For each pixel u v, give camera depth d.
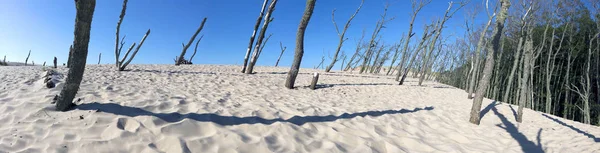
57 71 9.06
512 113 9.85
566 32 21.95
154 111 4.63
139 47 11.88
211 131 4.01
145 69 13.18
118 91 6.06
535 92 24.64
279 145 3.88
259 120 4.75
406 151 4.40
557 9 19.50
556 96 24.67
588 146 5.54
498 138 6.08
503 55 28.16
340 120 5.54
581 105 22.80
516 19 17.50
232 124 4.43
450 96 14.23
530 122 8.65
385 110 7.36
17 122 3.88
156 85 8.12
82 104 4.66
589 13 20.95
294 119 5.12
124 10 12.08
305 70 21.42
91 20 4.14
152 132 3.77
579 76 23.03
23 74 7.98
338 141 4.39
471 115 7.61
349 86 12.95
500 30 7.23
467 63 28.72
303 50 10.89
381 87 13.76
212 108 5.17
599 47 21.12
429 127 6.30
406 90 13.80
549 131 7.24
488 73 7.39
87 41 4.26
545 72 24.62
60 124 3.83
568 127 8.16
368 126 5.38
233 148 3.57
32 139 3.39
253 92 8.82
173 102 5.31
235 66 19.17
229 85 10.02
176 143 3.47
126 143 3.41
